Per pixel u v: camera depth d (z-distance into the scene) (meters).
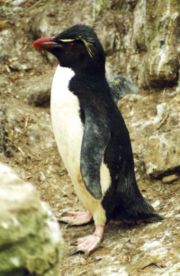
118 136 11.22
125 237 11.27
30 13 17.78
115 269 10.31
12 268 4.73
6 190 4.86
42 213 4.91
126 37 16.33
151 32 15.45
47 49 11.45
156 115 14.41
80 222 12.11
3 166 5.25
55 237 5.00
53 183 13.59
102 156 10.88
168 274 9.80
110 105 11.34
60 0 17.48
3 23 17.62
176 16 15.14
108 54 16.34
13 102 15.52
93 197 11.06
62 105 11.10
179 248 10.42
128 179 11.41
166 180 12.95
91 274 10.31
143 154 13.40
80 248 10.98
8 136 14.40
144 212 11.54
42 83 16.02
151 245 10.71
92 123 10.95
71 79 11.21
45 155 14.33
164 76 14.89
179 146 13.05
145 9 15.52
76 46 11.25
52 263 4.98
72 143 11.10
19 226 4.72
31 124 14.94
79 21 16.80
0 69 16.67
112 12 16.75
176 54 14.98
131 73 15.86
